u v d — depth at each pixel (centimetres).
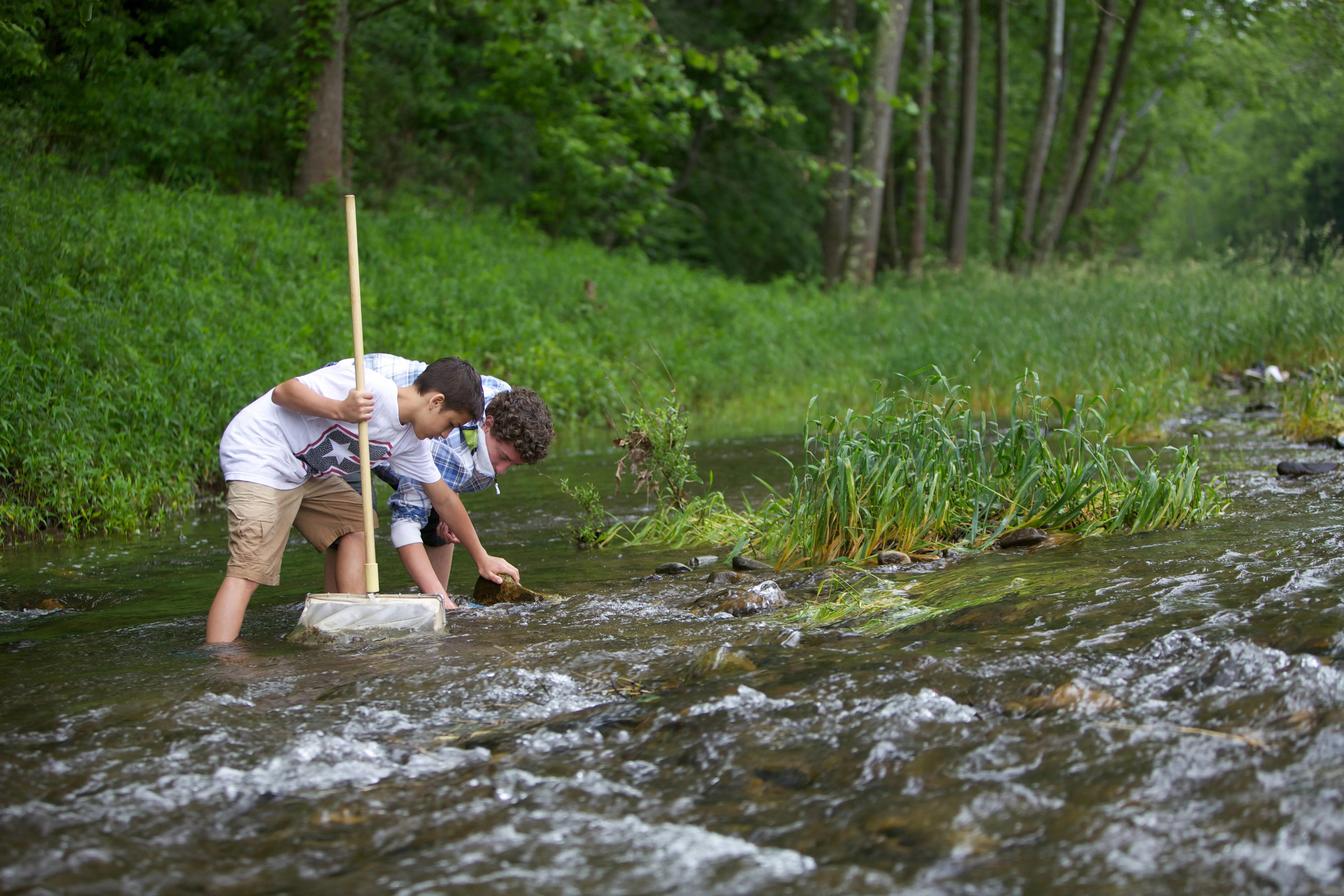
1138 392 823
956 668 270
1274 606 297
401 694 277
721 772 215
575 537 541
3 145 1091
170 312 883
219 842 192
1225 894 157
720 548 516
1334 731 206
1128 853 171
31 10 1092
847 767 212
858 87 1838
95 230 959
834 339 1559
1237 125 5275
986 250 2814
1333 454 645
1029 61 2948
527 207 2084
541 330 1252
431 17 1914
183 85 1457
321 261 1200
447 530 429
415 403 367
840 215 2223
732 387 1309
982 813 187
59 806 206
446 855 182
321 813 201
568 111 2022
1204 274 1437
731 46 2402
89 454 656
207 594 448
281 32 1552
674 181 2370
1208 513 475
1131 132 3173
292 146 1436
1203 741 209
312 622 354
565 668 299
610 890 168
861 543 460
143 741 242
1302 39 2205
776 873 171
